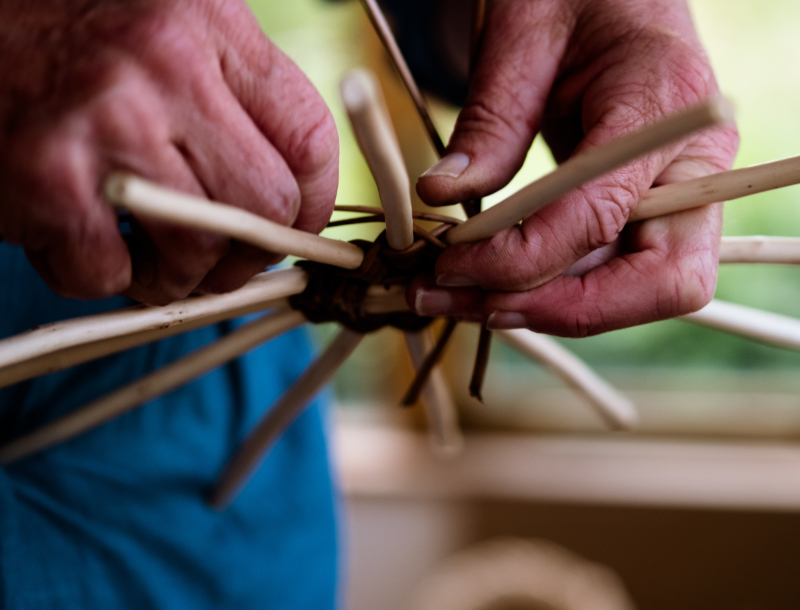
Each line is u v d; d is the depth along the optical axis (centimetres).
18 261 43
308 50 113
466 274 31
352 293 36
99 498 51
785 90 111
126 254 24
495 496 134
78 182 21
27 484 49
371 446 143
